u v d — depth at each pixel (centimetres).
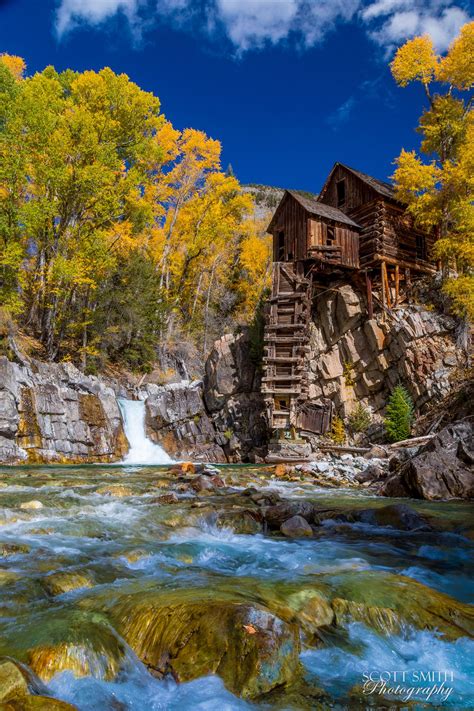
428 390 2200
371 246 2728
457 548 733
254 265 4453
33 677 311
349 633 423
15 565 560
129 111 2998
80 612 420
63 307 2741
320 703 322
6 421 2027
